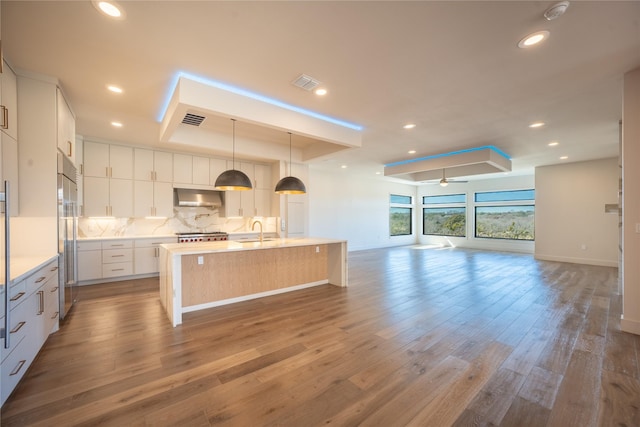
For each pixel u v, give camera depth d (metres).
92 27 2.26
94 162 5.26
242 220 7.24
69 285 3.69
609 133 5.02
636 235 3.05
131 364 2.48
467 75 3.03
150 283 5.28
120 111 3.98
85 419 1.82
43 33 2.32
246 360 2.56
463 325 3.35
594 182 7.34
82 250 5.09
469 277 5.90
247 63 2.81
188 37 2.40
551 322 3.44
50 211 3.08
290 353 2.69
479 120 4.39
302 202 7.21
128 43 2.48
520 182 9.73
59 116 3.17
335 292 4.79
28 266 2.44
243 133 5.54
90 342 2.90
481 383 2.21
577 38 2.39
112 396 2.05
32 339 2.39
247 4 2.01
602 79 3.11
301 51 2.61
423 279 5.73
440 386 2.17
